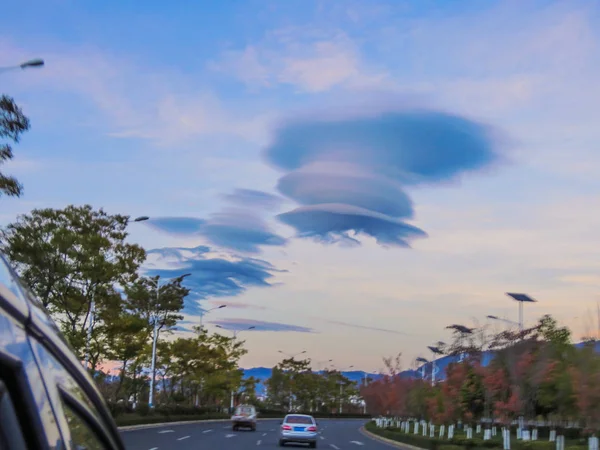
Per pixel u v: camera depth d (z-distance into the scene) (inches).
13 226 1144.2
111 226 1289.4
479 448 1148.5
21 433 64.7
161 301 1852.9
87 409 86.0
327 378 4574.3
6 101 700.7
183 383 2495.1
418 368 2277.3
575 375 882.1
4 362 62.8
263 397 4709.6
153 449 902.4
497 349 1286.9
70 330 1270.9
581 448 1051.3
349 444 1393.9
